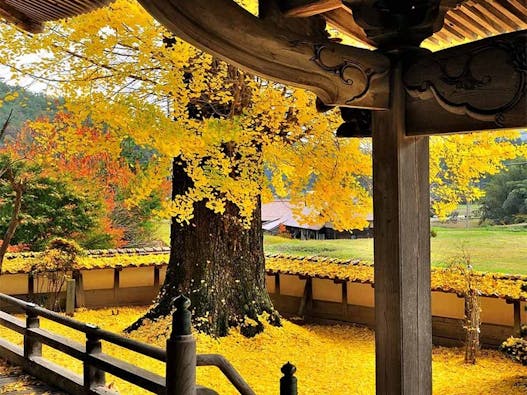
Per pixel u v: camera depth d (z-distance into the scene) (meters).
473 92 2.46
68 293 11.28
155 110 5.74
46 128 6.80
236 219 8.67
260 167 7.06
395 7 2.66
